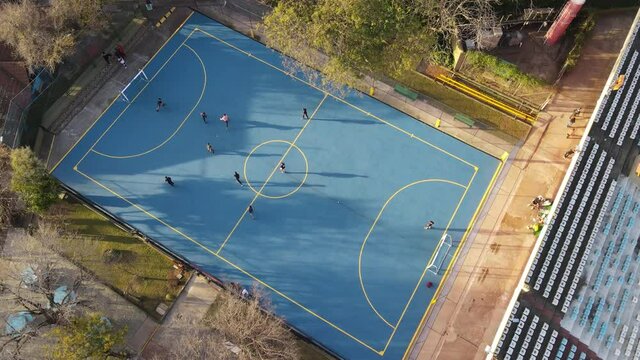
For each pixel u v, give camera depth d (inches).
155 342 1593.3
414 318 1624.0
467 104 1921.8
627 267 1617.9
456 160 1849.2
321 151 1879.9
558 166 1806.1
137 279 1676.9
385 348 1588.3
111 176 1861.5
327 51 1702.8
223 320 1473.9
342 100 1961.1
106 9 2058.3
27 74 1879.9
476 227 1742.1
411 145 1879.9
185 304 1644.9
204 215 1791.3
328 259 1712.6
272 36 1803.6
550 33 1914.4
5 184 1761.8
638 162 1705.2
